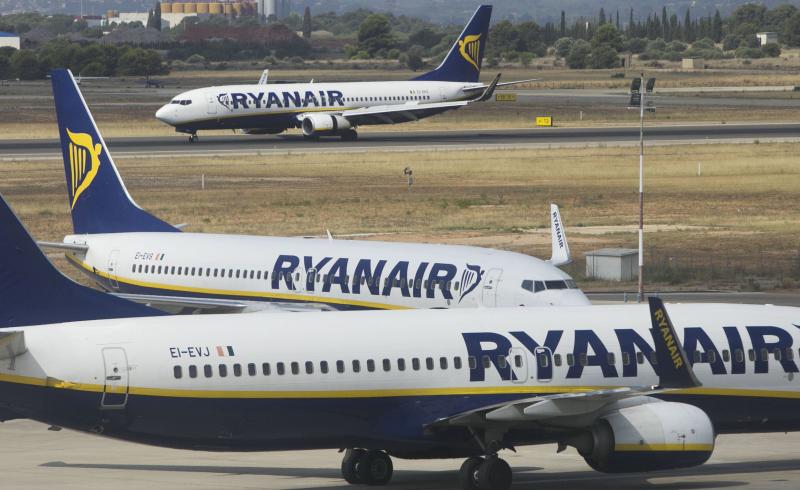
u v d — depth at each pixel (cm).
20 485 12281
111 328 11331
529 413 11381
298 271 19538
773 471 13175
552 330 12412
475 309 12594
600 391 11225
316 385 11600
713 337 12762
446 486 12569
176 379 11219
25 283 11700
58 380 11000
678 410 11806
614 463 11731
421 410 11931
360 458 12594
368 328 11969
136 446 14862
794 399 12962
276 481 12738
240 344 11494
